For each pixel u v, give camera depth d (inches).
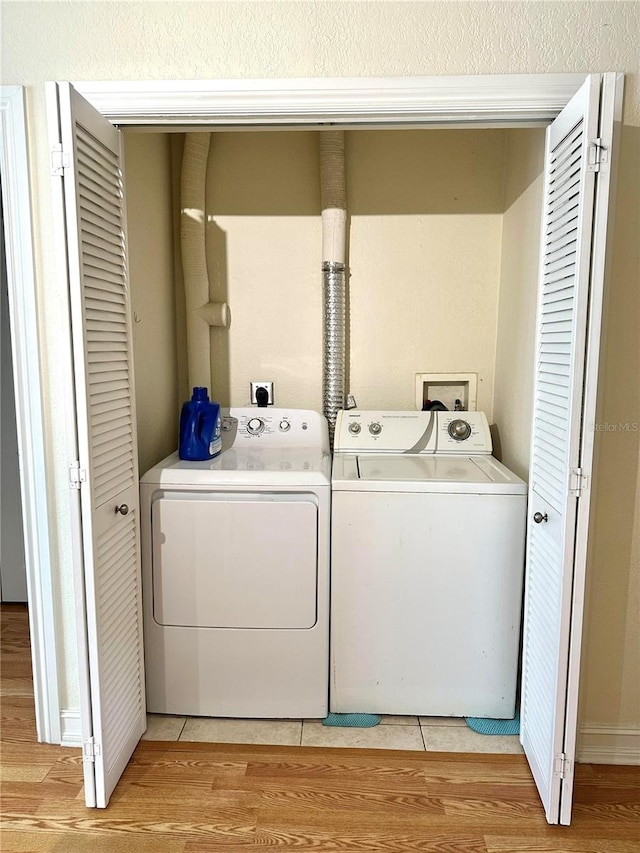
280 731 78.7
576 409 56.1
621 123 63.7
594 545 70.0
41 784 69.2
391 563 76.9
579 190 55.6
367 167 96.4
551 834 62.6
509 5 62.3
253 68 64.3
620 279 65.8
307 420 95.1
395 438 92.7
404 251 98.1
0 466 111.8
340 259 94.4
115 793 67.6
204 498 77.9
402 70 63.7
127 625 70.8
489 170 95.8
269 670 79.2
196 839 61.7
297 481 76.3
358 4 62.9
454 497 75.4
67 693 75.6
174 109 64.9
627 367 67.1
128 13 64.2
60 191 55.1
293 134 96.4
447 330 99.7
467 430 92.5
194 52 64.4
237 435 95.1
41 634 74.2
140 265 83.5
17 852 60.0
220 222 98.9
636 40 62.4
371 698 80.0
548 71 63.2
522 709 74.9
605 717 73.1
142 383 84.5
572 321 56.6
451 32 62.9
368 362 101.0
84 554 60.4
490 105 63.6
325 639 78.5
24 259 68.0
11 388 109.6
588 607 70.8
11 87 65.4
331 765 72.3
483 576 76.6
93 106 61.2
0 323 107.5
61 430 71.1
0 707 84.0
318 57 63.8
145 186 85.1
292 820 64.2
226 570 77.5
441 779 70.2
